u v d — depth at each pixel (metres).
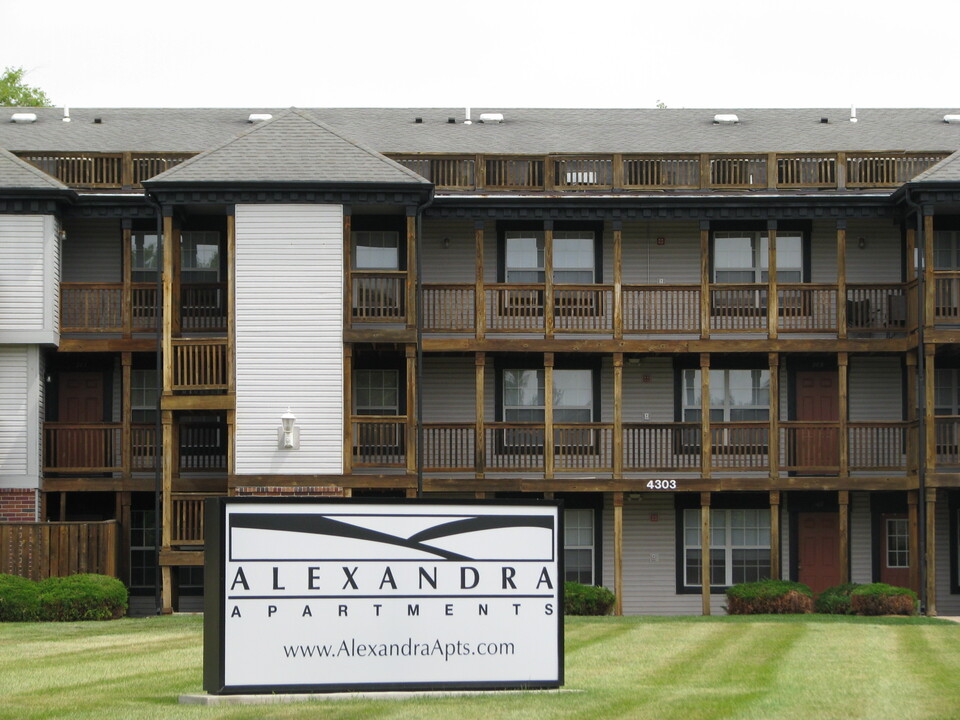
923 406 32.62
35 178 33.16
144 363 34.75
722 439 33.94
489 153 34.84
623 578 34.84
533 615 16.09
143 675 18.58
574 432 33.97
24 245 33.19
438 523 15.97
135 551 34.53
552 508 16.20
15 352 33.19
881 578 35.03
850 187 34.41
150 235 35.41
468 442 34.47
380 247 35.31
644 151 36.81
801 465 33.78
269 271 32.69
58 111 39.66
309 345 32.62
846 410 33.50
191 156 34.72
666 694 16.50
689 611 34.75
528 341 33.56
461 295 33.94
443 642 15.88
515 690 16.09
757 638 24.19
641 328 34.50
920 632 25.66
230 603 15.55
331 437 32.50
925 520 32.34
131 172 34.47
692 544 34.97
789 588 32.12
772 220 33.84
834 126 38.75
